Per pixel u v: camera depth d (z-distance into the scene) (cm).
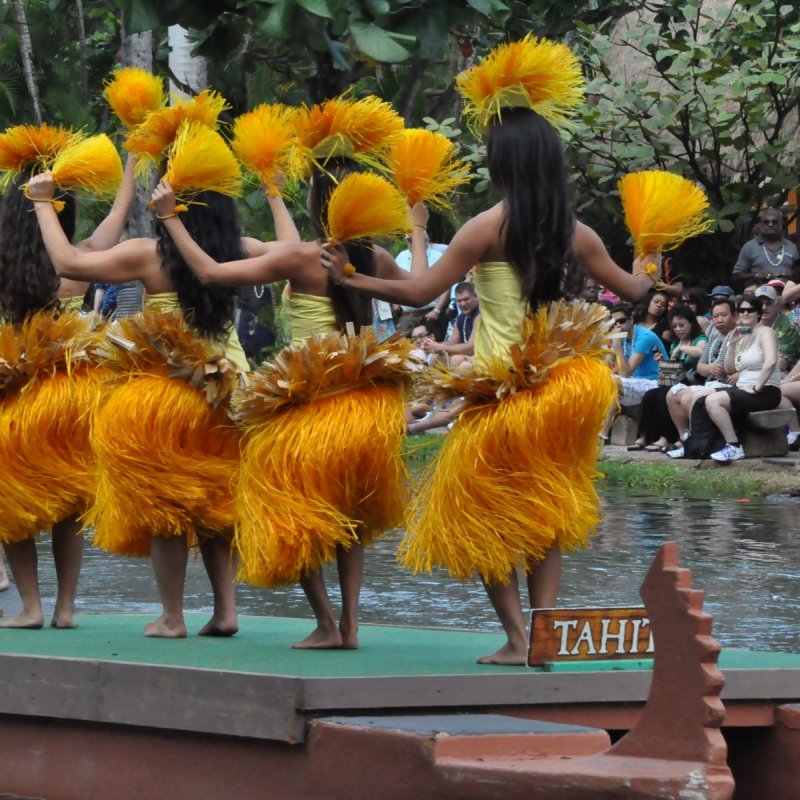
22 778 996
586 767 798
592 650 974
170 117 1211
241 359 1221
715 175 3731
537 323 1038
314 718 880
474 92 1072
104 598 1697
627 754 822
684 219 1125
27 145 1267
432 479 1056
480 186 2627
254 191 3269
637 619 984
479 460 1019
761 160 3584
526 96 1056
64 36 4528
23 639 1166
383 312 2669
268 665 1002
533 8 2223
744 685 963
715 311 3092
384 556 2095
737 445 2955
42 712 980
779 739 973
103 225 1286
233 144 1236
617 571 1866
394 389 1096
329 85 2645
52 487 1230
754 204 3772
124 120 1297
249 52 3088
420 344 2430
